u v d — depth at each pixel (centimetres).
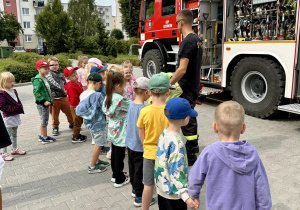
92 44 3344
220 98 806
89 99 354
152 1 886
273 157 394
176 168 203
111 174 373
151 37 905
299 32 499
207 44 693
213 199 169
